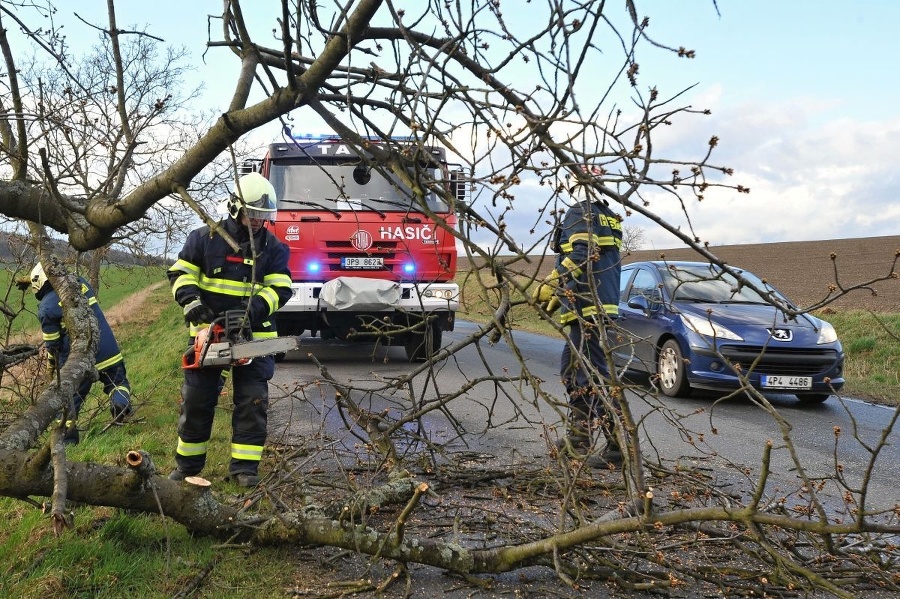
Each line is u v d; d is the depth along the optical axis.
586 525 3.44
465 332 17.34
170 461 5.43
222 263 4.73
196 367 4.48
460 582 3.43
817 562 3.63
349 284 10.34
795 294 26.14
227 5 3.57
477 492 4.84
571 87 2.54
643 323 10.05
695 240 3.16
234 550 3.60
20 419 3.59
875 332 14.43
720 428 7.48
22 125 4.08
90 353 4.41
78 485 3.37
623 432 3.48
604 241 5.50
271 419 7.38
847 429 7.60
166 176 3.74
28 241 5.00
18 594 3.11
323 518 3.52
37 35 4.25
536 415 7.91
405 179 3.41
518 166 3.02
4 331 5.94
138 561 3.40
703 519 3.02
